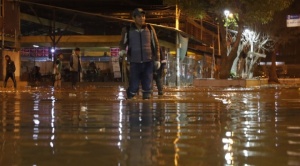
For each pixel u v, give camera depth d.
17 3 30.66
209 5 24.38
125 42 10.85
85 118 7.30
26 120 6.99
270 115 7.97
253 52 37.53
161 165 3.73
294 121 6.99
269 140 5.05
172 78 30.95
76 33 36.75
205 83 26.20
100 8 35.34
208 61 43.09
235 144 4.78
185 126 6.30
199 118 7.39
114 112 8.38
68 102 11.08
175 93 16.92
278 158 4.03
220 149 4.47
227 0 23.52
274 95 15.88
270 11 23.89
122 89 21.14
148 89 11.48
